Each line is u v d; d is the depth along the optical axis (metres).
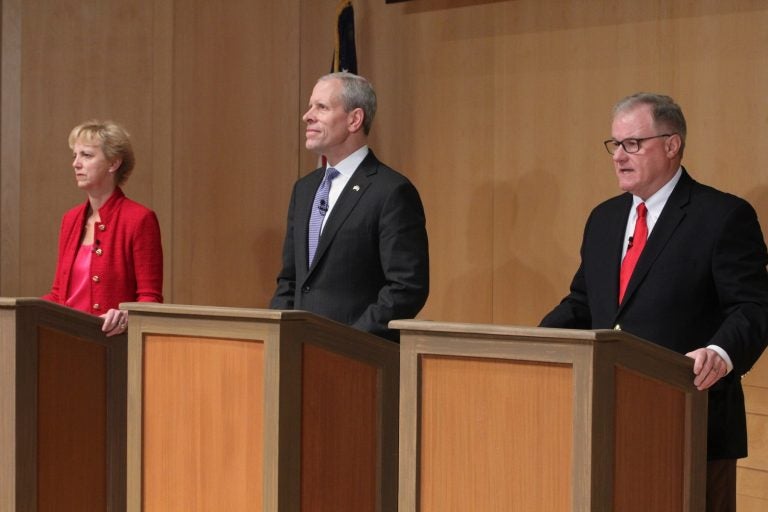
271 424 4.40
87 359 5.28
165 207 9.51
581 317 5.43
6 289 9.66
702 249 4.87
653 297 4.92
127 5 9.58
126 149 6.35
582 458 3.88
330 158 5.82
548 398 3.99
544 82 7.74
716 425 4.78
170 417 4.70
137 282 6.23
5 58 9.67
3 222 9.67
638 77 7.30
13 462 4.94
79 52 9.64
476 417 4.14
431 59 8.29
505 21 7.92
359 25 8.66
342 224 5.58
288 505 4.44
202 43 9.41
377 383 4.85
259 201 9.22
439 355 4.22
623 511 4.00
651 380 4.12
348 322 5.51
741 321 4.55
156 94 9.52
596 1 7.50
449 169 8.20
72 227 6.41
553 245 7.68
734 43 6.91
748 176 6.86
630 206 5.24
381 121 8.55
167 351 4.71
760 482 6.80
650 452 4.13
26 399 4.98
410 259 5.45
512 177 7.89
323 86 5.74
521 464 4.04
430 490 4.23
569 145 7.61
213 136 9.38
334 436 4.65
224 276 9.34
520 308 7.84
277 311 4.40
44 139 9.64
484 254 8.02
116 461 5.41
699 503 4.30
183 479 4.67
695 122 7.07
